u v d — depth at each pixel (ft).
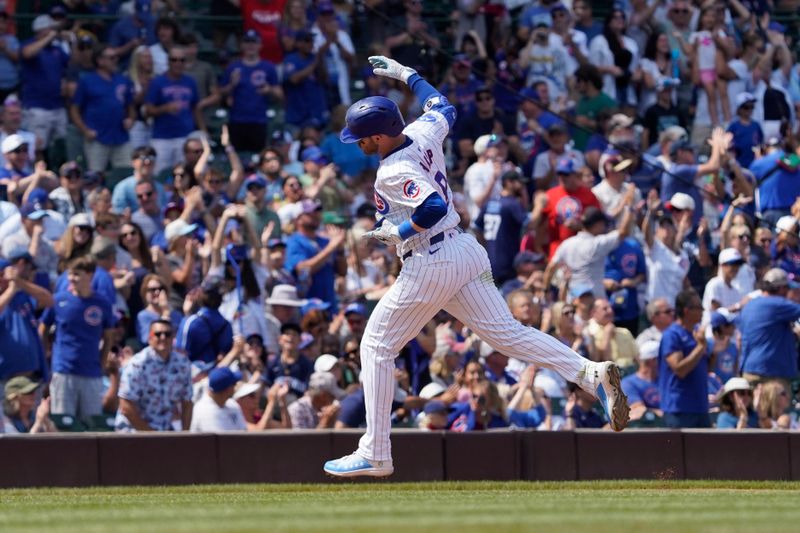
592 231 125.08
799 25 181.37
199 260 121.70
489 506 56.24
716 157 141.79
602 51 157.79
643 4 163.22
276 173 135.03
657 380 111.34
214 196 128.36
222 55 146.00
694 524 45.34
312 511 53.36
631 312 126.00
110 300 107.14
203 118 143.54
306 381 109.40
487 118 145.18
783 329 113.50
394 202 59.98
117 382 107.55
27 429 99.25
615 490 79.46
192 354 107.34
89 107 136.87
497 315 61.77
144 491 81.15
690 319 105.29
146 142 139.33
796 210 144.05
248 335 112.16
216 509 55.98
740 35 167.63
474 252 61.16
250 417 101.35
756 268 131.95
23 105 136.36
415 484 86.48
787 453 93.56
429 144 60.64
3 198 122.62
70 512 54.90
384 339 62.13
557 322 115.65
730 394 107.65
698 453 93.20
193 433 88.63
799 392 122.83
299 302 116.78
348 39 150.00
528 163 145.48
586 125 150.10
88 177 128.16
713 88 162.71
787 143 165.68
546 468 91.97
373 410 62.95
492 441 91.71
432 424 97.30
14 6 138.92
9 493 79.36
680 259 131.44
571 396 104.88
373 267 127.85
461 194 136.56
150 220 126.00
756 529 43.45
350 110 59.77
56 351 104.22
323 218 130.82
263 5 145.28
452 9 155.53
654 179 142.31
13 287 100.89
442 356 110.01
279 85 145.59
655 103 159.63
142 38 141.69
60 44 137.49
